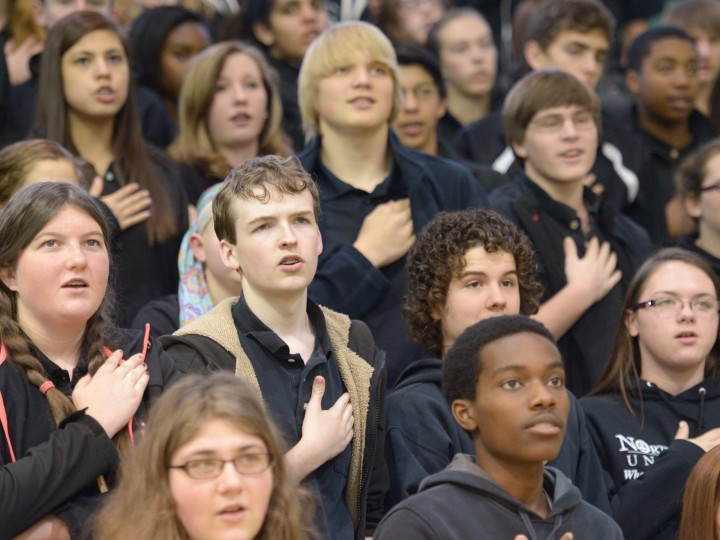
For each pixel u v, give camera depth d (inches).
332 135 505.4
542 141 523.8
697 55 661.9
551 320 495.2
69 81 526.9
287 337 369.7
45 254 348.8
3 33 626.5
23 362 343.3
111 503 303.7
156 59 659.4
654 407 448.1
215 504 288.0
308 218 369.4
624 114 681.0
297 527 298.8
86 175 497.0
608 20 657.0
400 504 315.9
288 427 356.5
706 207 542.9
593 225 531.8
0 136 593.6
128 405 340.8
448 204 507.8
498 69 856.9
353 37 504.1
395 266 485.1
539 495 320.5
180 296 464.8
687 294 449.1
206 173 569.3
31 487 318.3
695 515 360.5
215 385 300.7
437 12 813.2
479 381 314.3
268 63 666.2
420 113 613.3
